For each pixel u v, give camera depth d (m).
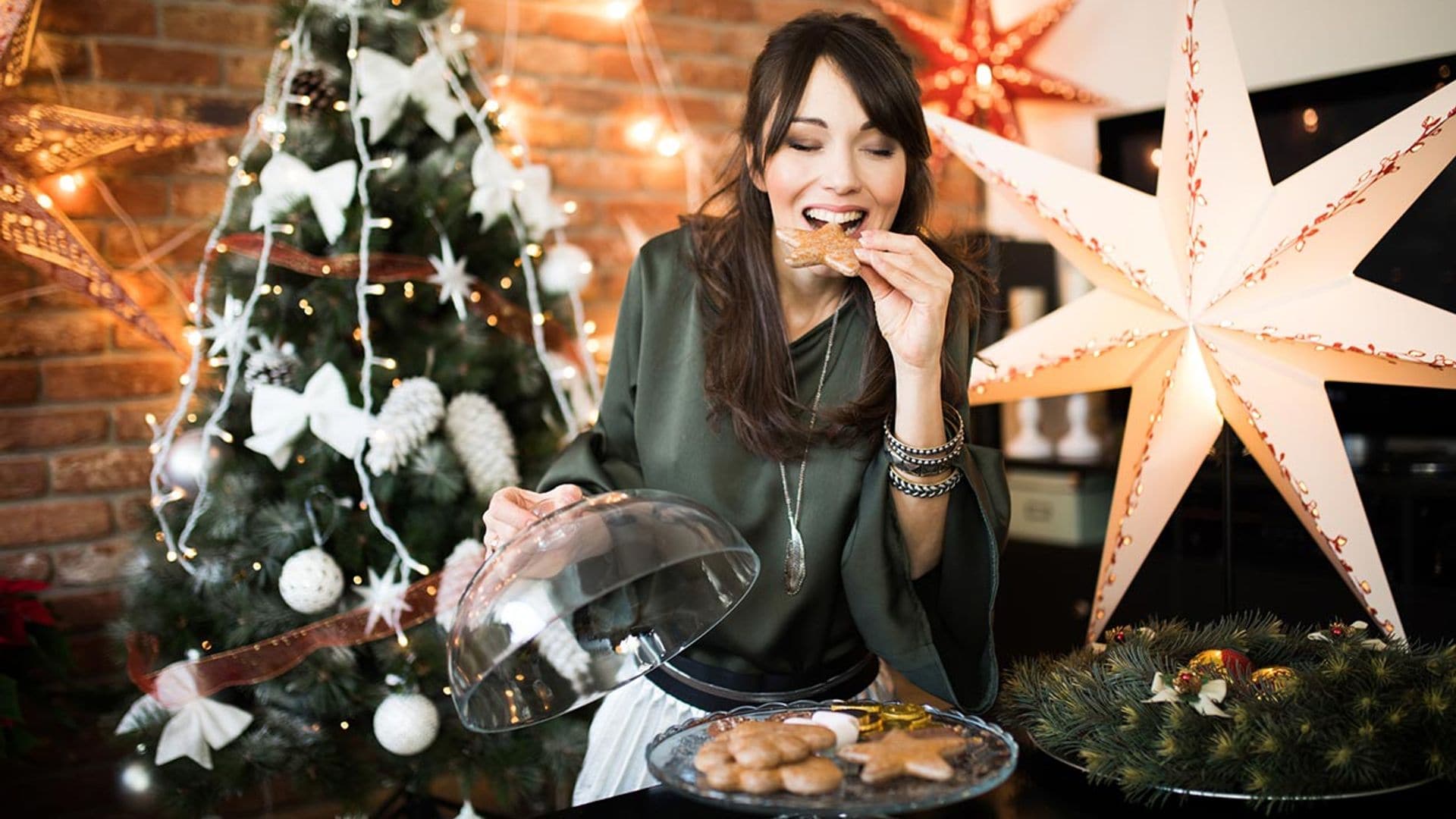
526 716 0.96
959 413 1.30
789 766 0.86
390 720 2.10
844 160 1.21
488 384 2.38
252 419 2.15
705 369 1.35
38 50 2.63
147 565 2.23
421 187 2.29
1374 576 1.28
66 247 2.43
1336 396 2.55
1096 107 3.47
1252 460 2.59
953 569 1.27
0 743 2.23
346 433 2.11
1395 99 2.46
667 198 3.54
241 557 2.17
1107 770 0.99
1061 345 1.36
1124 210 1.31
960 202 3.78
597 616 0.96
